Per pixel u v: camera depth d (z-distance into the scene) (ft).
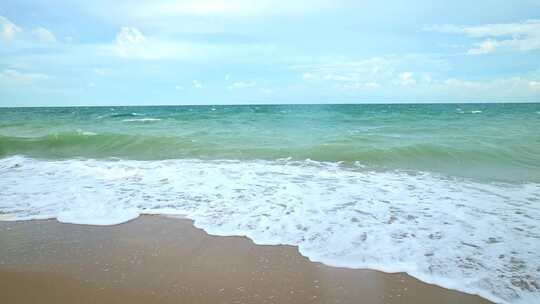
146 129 52.85
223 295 10.26
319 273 11.41
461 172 26.04
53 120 75.20
